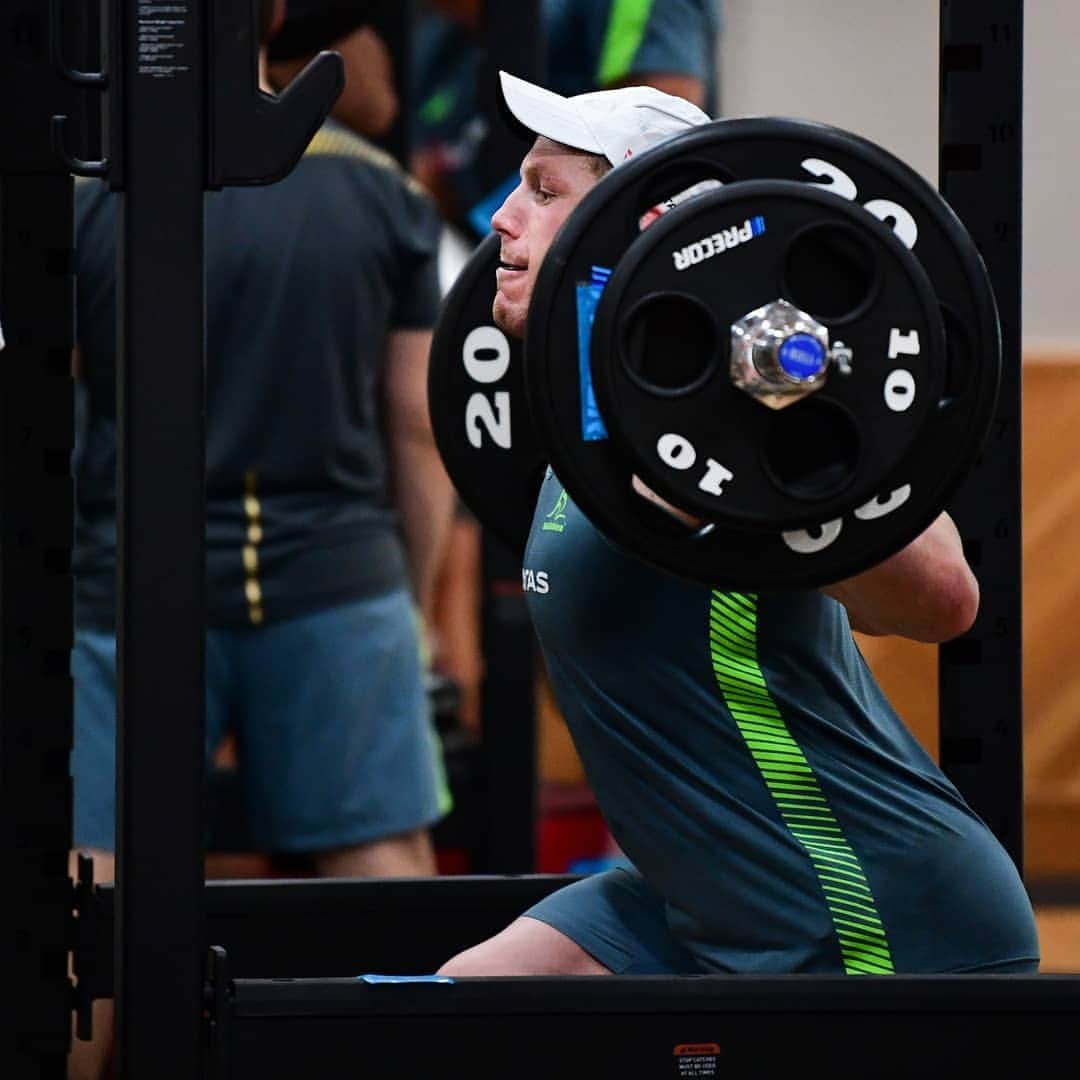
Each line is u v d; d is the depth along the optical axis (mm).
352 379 12914
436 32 21703
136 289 6961
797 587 6855
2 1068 9250
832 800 7566
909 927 7555
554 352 6715
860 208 6621
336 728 12859
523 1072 7059
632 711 7664
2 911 9203
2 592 9125
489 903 9430
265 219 12648
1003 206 8922
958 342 6855
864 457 6641
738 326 6512
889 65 25953
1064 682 21281
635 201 6723
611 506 6758
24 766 9180
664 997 7102
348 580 12898
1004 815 9125
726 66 25891
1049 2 26109
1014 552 9078
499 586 14945
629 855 7992
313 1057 6977
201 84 6984
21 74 8961
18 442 9086
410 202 13156
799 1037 7137
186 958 7008
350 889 9359
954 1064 7164
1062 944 18406
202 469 7004
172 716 6992
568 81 17031
